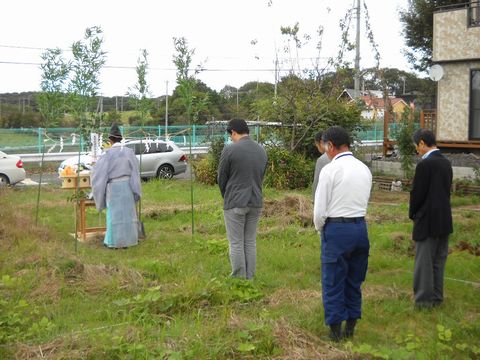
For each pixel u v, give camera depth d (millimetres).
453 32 17656
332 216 4828
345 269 4867
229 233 6652
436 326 5309
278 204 11422
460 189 15039
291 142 17203
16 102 36656
